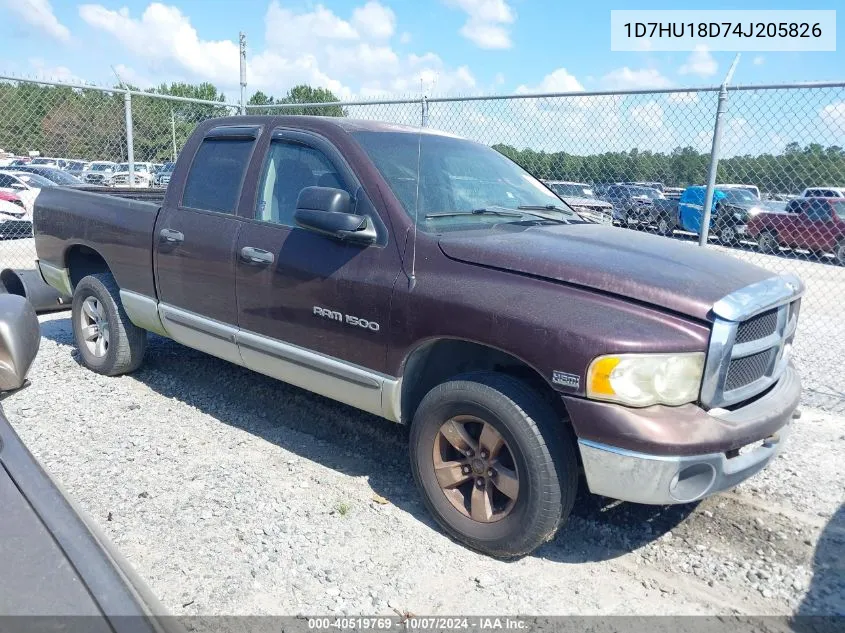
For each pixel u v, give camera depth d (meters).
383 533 3.41
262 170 4.23
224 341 4.38
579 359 2.87
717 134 5.91
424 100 7.56
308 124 4.12
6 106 9.59
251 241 4.11
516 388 3.09
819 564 3.27
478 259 3.28
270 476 3.92
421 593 2.97
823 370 6.44
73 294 5.70
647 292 2.96
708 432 2.84
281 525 3.41
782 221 9.99
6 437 2.05
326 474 4.00
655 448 2.78
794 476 4.14
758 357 3.20
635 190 8.14
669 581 3.14
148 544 3.20
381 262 3.54
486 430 3.19
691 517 3.68
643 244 3.57
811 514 3.71
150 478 3.82
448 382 3.31
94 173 11.30
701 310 2.90
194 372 5.62
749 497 3.88
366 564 3.15
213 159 4.58
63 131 9.82
